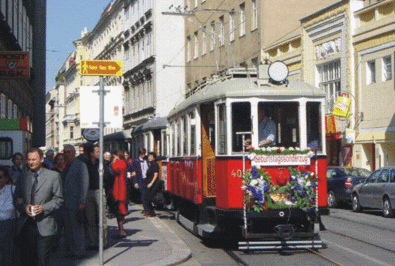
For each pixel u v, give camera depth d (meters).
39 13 46.09
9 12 27.16
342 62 33.38
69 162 12.17
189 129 15.86
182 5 56.75
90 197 12.79
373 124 30.70
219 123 13.41
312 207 12.55
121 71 11.36
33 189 9.09
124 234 14.86
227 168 12.91
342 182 25.92
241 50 44.06
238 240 15.28
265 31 40.97
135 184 21.86
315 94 13.12
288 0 41.09
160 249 13.08
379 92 30.28
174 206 21.50
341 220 20.36
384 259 12.14
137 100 63.97
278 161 12.65
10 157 20.97
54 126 126.25
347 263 11.67
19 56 22.69
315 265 11.45
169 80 56.56
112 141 41.84
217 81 14.98
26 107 38.47
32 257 9.29
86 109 11.23
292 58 38.38
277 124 13.00
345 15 32.94
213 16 48.84
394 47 29.16
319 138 13.13
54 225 9.27
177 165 18.14
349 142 31.80
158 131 28.06
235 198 12.82
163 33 56.59
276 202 12.49
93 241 12.99
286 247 12.72
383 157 30.23
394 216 21.39
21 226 9.12
